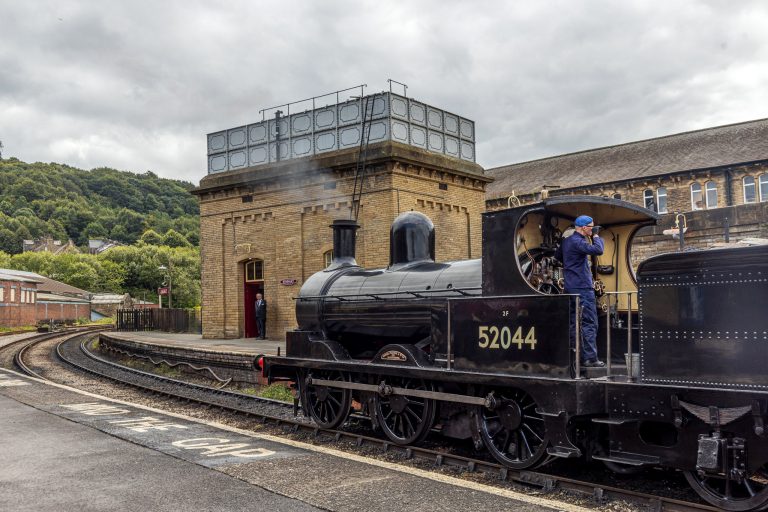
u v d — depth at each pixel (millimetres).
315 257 19578
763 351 4945
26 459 7426
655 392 5582
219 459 7402
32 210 133250
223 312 22109
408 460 7648
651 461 5691
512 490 6340
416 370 7781
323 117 19938
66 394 12906
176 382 15859
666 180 34156
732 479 5289
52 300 56781
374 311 8906
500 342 6875
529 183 39406
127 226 136750
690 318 5387
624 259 7730
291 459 7398
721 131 36156
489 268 7086
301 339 9938
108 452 7766
